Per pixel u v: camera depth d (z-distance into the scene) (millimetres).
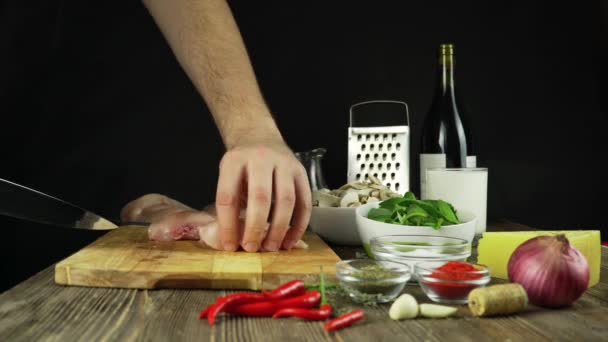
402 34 2324
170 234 1494
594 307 1032
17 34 2248
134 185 2301
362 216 1385
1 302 1060
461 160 1925
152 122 2291
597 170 2373
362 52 2322
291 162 1374
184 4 1777
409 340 874
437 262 1146
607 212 2381
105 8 2266
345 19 2311
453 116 1928
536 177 2373
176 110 2293
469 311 1004
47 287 1159
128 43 2277
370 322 950
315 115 2326
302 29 2309
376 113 2332
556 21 2346
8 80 2252
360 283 1027
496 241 1234
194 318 975
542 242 1044
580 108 2365
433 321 954
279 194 1344
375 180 1684
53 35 2260
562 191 2375
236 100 1604
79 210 1460
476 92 2350
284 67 2314
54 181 2287
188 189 2311
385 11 2316
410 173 2340
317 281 1164
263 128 1517
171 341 871
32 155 2281
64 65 2271
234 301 966
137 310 1018
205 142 2303
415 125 2338
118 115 2289
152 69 2283
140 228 1712
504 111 2355
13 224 2264
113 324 943
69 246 2283
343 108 2328
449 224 1306
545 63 2354
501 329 919
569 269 1004
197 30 1749
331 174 2340
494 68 2348
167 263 1229
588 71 2355
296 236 1403
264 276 1159
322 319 960
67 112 2281
